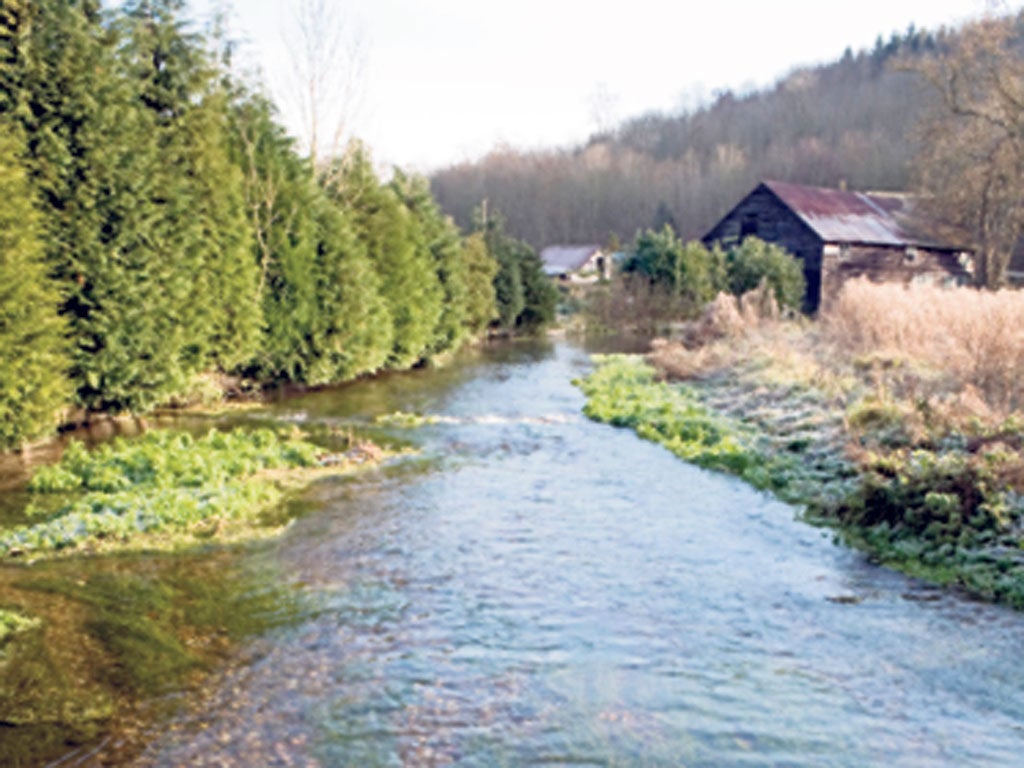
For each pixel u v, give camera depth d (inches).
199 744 188.7
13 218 463.8
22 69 511.2
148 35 634.2
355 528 356.5
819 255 1467.8
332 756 185.5
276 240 730.2
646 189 3400.6
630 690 217.3
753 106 4345.5
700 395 703.7
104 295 543.5
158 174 584.1
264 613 264.8
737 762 183.6
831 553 327.9
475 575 301.7
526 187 3454.7
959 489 333.1
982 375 463.2
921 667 230.2
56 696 205.0
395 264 925.8
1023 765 183.2
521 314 1497.3
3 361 448.5
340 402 711.7
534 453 517.7
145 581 287.7
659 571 307.1
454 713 205.2
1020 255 1839.3
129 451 446.9
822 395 561.9
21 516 363.3
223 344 666.2
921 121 1609.3
